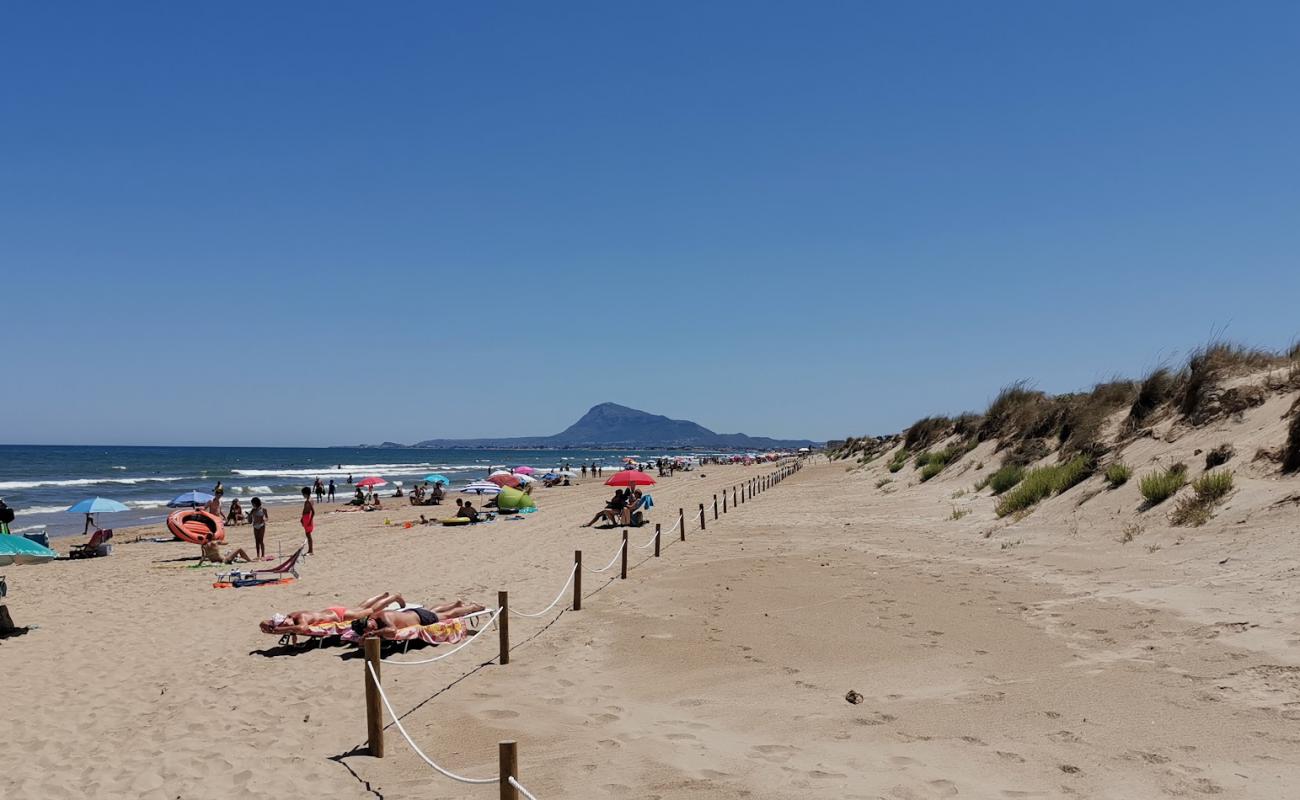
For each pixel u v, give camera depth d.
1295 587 9.48
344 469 103.56
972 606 11.59
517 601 14.43
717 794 6.05
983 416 33.59
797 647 10.14
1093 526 15.59
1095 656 8.72
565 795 6.20
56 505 46.22
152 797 6.63
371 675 7.34
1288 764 5.81
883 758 6.54
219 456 171.00
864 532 21.02
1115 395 23.20
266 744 7.73
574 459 184.25
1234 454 14.71
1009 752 6.48
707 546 20.64
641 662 9.99
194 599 15.55
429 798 6.32
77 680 10.17
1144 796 5.57
